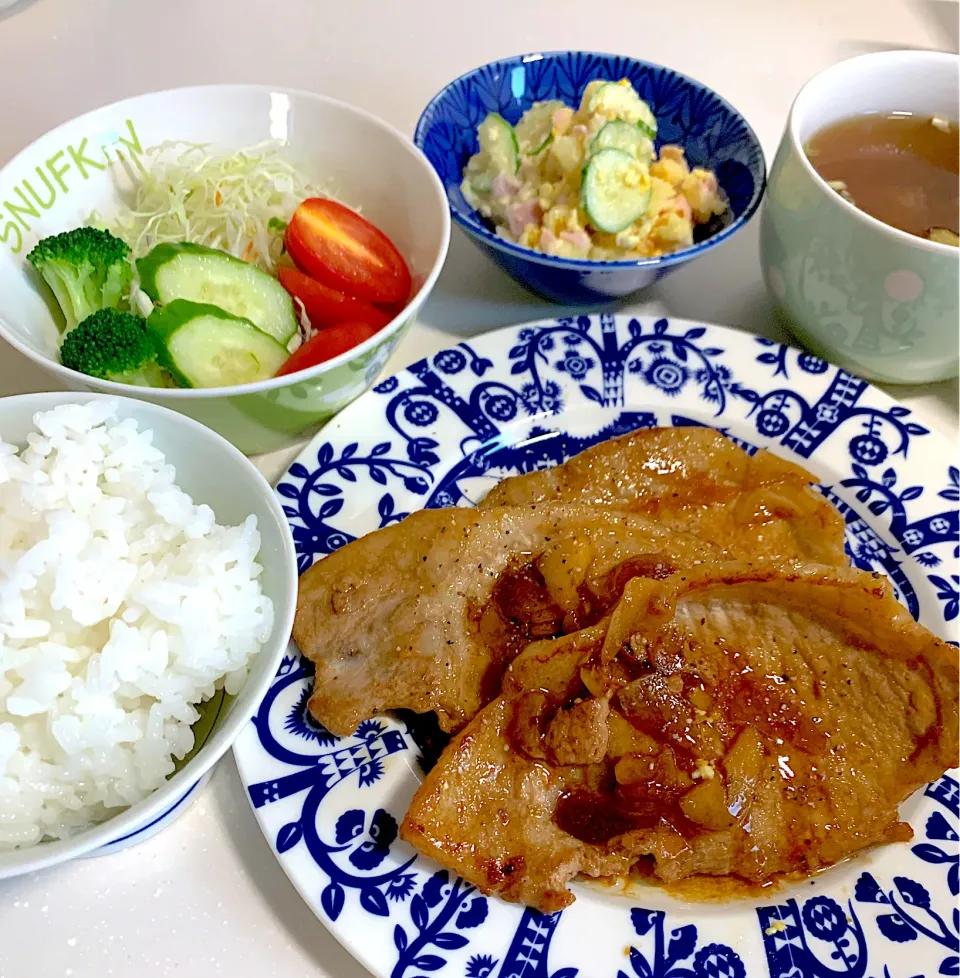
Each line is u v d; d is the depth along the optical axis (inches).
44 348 10.7
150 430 9.4
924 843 9.7
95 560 8.6
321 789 9.4
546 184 13.1
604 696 9.7
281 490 11.1
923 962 9.1
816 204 11.3
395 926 8.8
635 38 17.5
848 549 11.5
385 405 11.9
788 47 17.4
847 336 12.1
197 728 9.0
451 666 10.1
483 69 14.0
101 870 9.2
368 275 11.8
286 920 9.1
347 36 17.1
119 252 11.0
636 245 12.8
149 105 12.0
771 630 10.3
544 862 9.2
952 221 12.2
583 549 10.5
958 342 11.5
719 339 12.7
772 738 9.9
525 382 12.4
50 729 8.2
